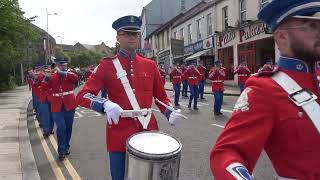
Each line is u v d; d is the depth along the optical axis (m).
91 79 4.54
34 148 10.52
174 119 4.55
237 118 2.10
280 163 2.09
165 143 3.78
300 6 2.05
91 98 4.32
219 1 33.03
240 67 19.77
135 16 4.58
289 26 2.11
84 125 14.45
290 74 2.12
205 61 35.31
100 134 12.35
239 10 29.83
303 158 2.03
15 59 38.69
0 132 12.84
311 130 2.02
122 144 4.43
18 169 8.12
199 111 17.25
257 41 27.25
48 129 12.18
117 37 4.65
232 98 21.84
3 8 30.27
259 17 2.23
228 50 31.88
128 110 4.47
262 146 2.07
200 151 9.24
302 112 2.04
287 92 2.07
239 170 1.95
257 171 7.34
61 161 8.97
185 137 11.02
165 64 53.22
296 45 2.11
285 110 2.05
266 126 2.06
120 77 4.54
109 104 4.15
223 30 32.38
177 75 20.72
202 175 7.38
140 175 3.56
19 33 32.66
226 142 2.07
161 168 3.53
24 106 22.44
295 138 2.03
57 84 9.22
